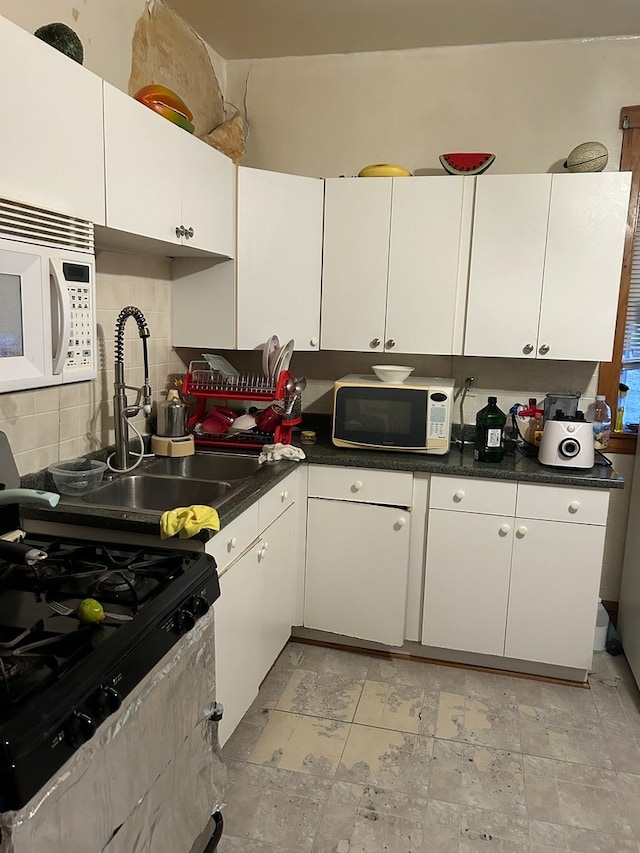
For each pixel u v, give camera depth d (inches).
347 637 112.5
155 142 78.3
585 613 99.5
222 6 102.2
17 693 39.6
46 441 80.5
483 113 116.0
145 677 49.1
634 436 118.5
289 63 122.8
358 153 122.1
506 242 104.4
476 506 100.4
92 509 72.9
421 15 103.3
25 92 55.0
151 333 105.2
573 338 104.3
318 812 75.2
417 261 108.4
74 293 59.2
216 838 64.7
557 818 75.1
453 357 122.5
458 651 107.6
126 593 54.4
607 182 99.8
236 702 82.2
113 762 45.0
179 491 90.0
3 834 34.9
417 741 88.0
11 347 52.4
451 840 71.7
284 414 105.7
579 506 96.7
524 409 112.8
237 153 110.9
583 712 95.6
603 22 104.6
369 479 103.8
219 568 73.9
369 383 106.2
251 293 108.3
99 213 67.1
